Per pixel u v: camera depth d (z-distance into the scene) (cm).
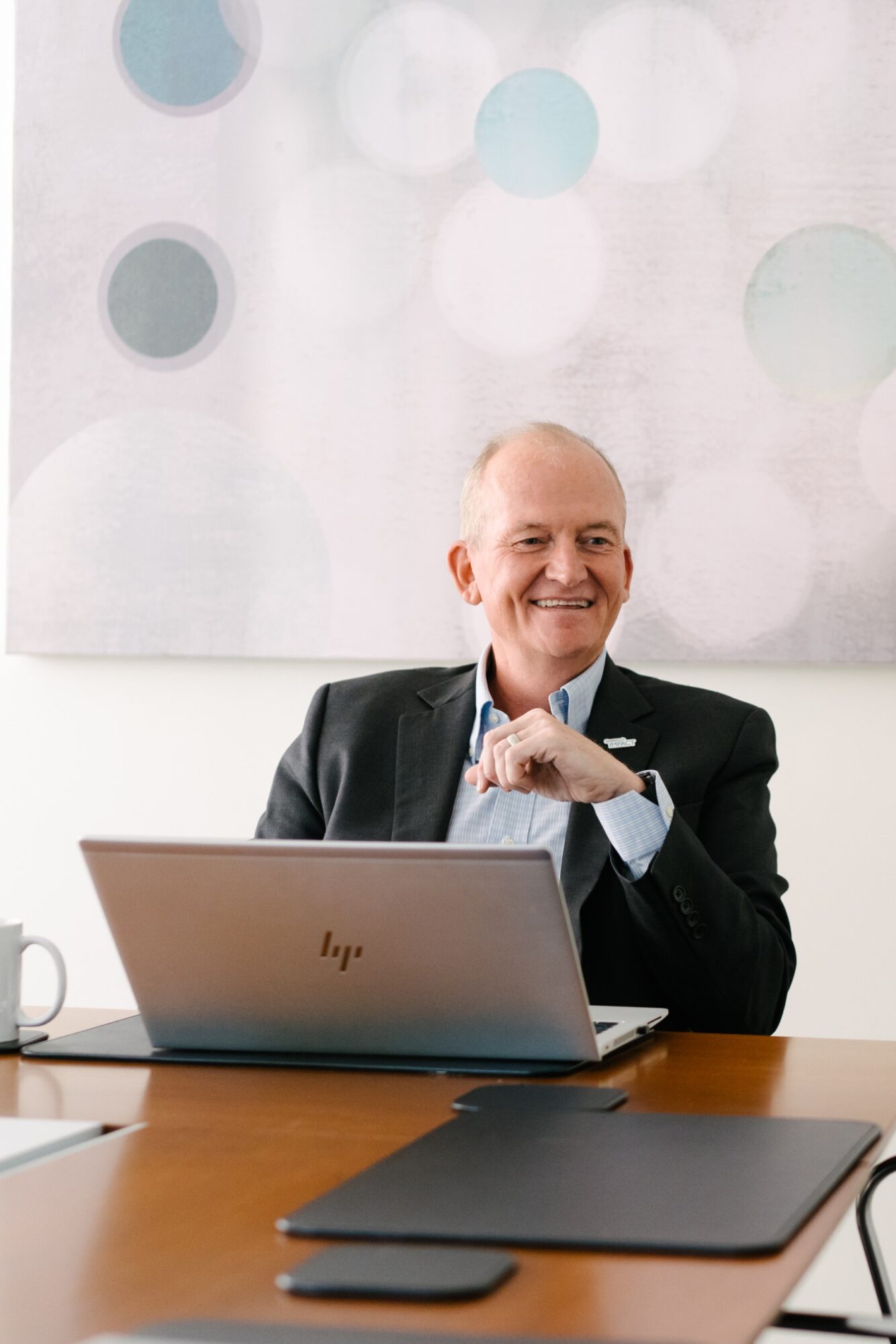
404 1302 63
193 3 245
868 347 224
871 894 226
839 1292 216
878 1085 108
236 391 243
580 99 233
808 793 228
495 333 235
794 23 226
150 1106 103
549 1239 70
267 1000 117
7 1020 125
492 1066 114
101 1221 75
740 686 230
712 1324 61
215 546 243
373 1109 101
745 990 139
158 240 246
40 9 250
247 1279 66
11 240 254
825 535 225
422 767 171
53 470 248
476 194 236
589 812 161
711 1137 89
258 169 243
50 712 251
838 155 225
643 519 230
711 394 228
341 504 239
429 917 111
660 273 230
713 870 137
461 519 183
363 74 239
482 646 234
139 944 118
